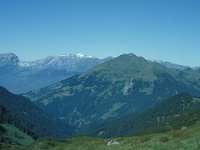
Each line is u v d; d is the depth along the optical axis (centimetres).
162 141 4894
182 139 4703
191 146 4203
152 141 5069
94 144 7581
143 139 5491
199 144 4178
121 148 5425
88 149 6906
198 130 5031
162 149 4403
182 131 5291
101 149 6162
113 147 5950
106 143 7106
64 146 9756
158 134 5691
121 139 6794
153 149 4509
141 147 4850
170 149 4303
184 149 4141
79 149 7438
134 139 6050
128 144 5594
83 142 9412
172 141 4738
